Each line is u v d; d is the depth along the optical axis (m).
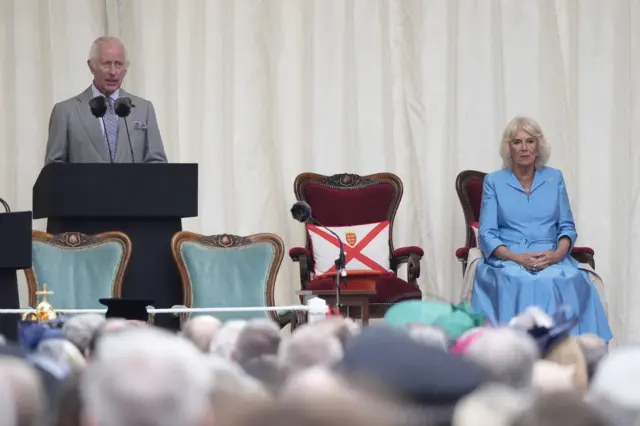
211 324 7.15
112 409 3.35
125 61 19.28
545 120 25.28
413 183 25.16
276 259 19.64
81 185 16.39
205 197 24.89
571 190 25.09
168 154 24.75
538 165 21.03
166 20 24.92
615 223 25.12
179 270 18.75
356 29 25.28
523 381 4.96
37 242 18.47
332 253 22.06
